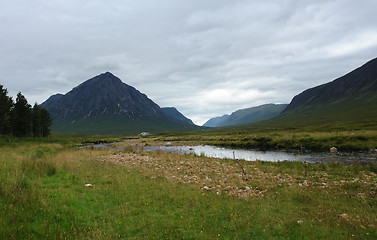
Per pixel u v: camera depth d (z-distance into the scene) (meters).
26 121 86.75
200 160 26.91
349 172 18.47
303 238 8.12
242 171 19.72
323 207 10.99
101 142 97.56
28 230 7.72
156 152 36.12
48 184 13.21
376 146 34.94
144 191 13.22
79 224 8.63
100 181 15.15
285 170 20.20
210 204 11.34
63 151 36.69
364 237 8.12
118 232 8.22
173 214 10.09
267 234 8.44
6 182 11.63
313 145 42.56
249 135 79.81
